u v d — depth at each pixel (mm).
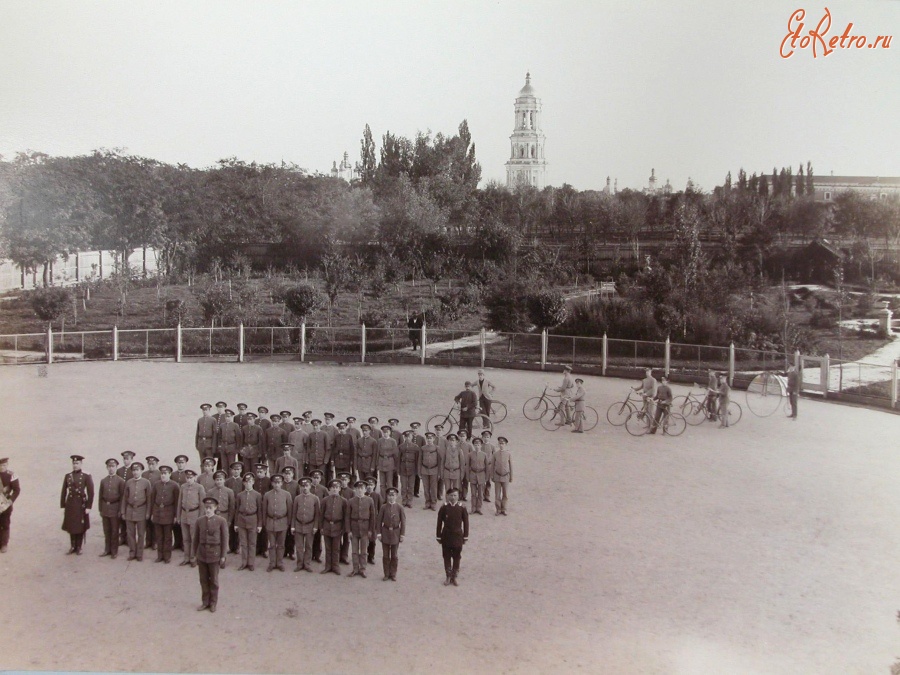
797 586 12531
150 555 13531
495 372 33375
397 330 36906
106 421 22469
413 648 10477
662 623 11281
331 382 29688
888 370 28125
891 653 10508
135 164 43188
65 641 10508
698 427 23844
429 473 16078
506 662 10195
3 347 35344
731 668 10094
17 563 13008
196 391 27297
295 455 16516
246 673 9844
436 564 13328
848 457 20250
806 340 33156
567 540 14289
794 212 38188
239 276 44250
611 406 24172
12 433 21047
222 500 13242
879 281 36688
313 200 46625
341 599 11914
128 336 35719
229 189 45719
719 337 34219
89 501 13461
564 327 37125
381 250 46812
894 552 13930
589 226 43250
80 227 41438
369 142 48406
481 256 45438
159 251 44469
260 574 12867
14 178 39875
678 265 37156
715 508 16109
